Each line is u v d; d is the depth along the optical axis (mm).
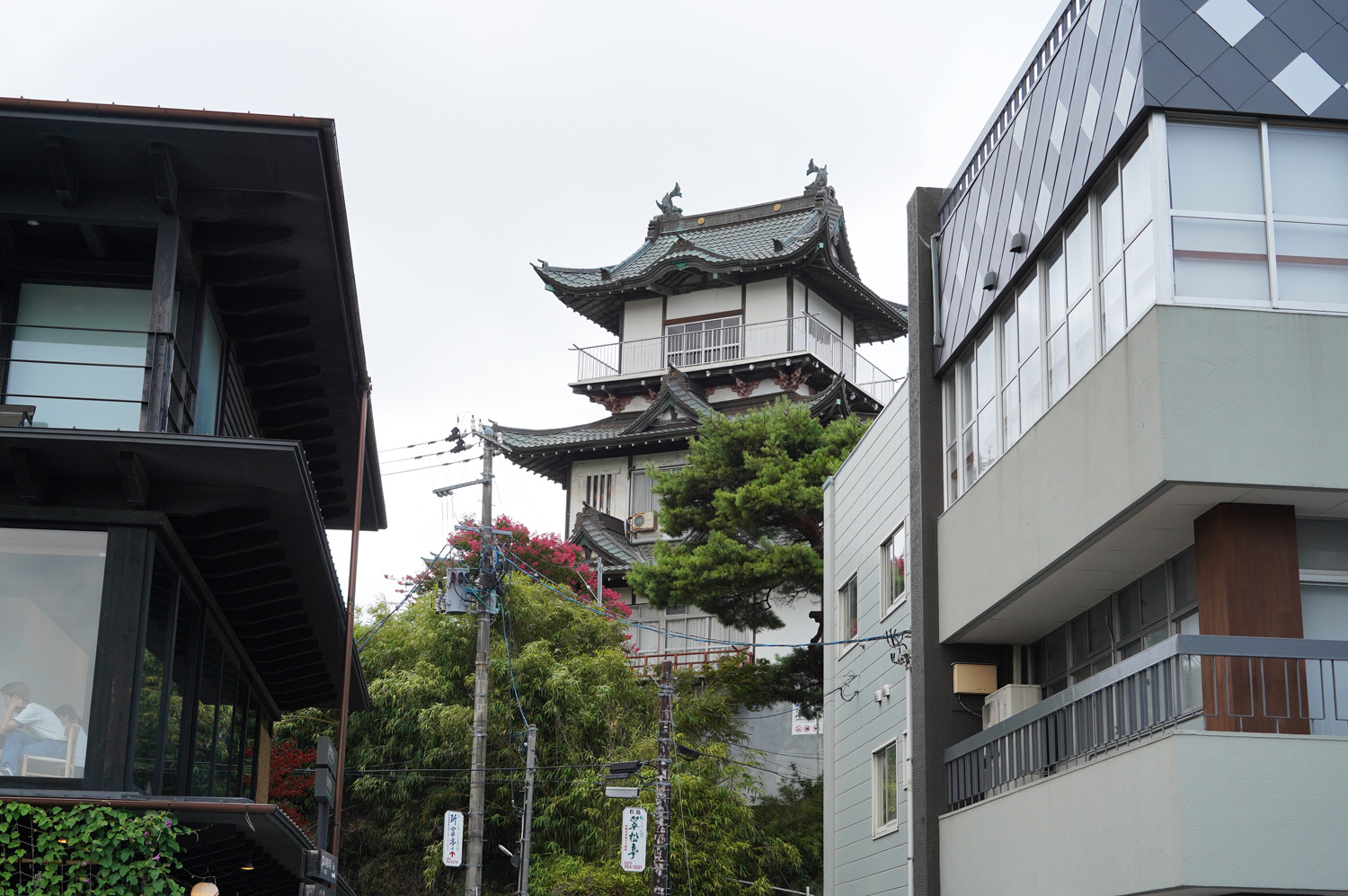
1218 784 10664
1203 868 10484
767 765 34094
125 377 12828
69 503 11531
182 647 13445
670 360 49531
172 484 11891
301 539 13359
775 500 31875
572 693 30812
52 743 10953
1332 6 12391
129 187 12508
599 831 28359
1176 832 10578
